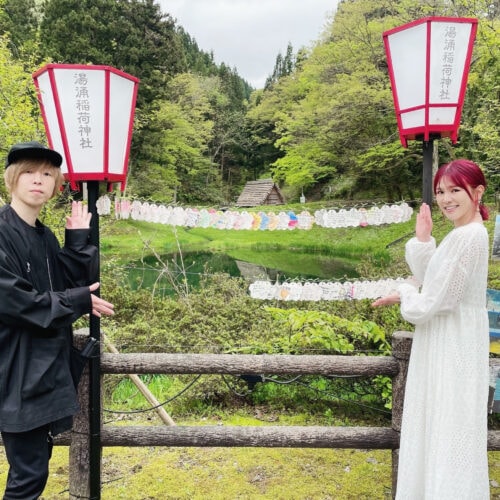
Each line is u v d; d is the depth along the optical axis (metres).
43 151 1.54
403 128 1.91
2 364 1.48
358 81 10.80
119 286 5.08
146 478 2.46
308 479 2.48
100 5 16.33
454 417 1.55
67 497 2.29
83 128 1.80
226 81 34.38
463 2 6.39
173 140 18.03
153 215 2.10
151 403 2.54
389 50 1.89
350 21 11.26
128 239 9.60
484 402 1.60
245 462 2.65
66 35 15.49
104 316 4.49
